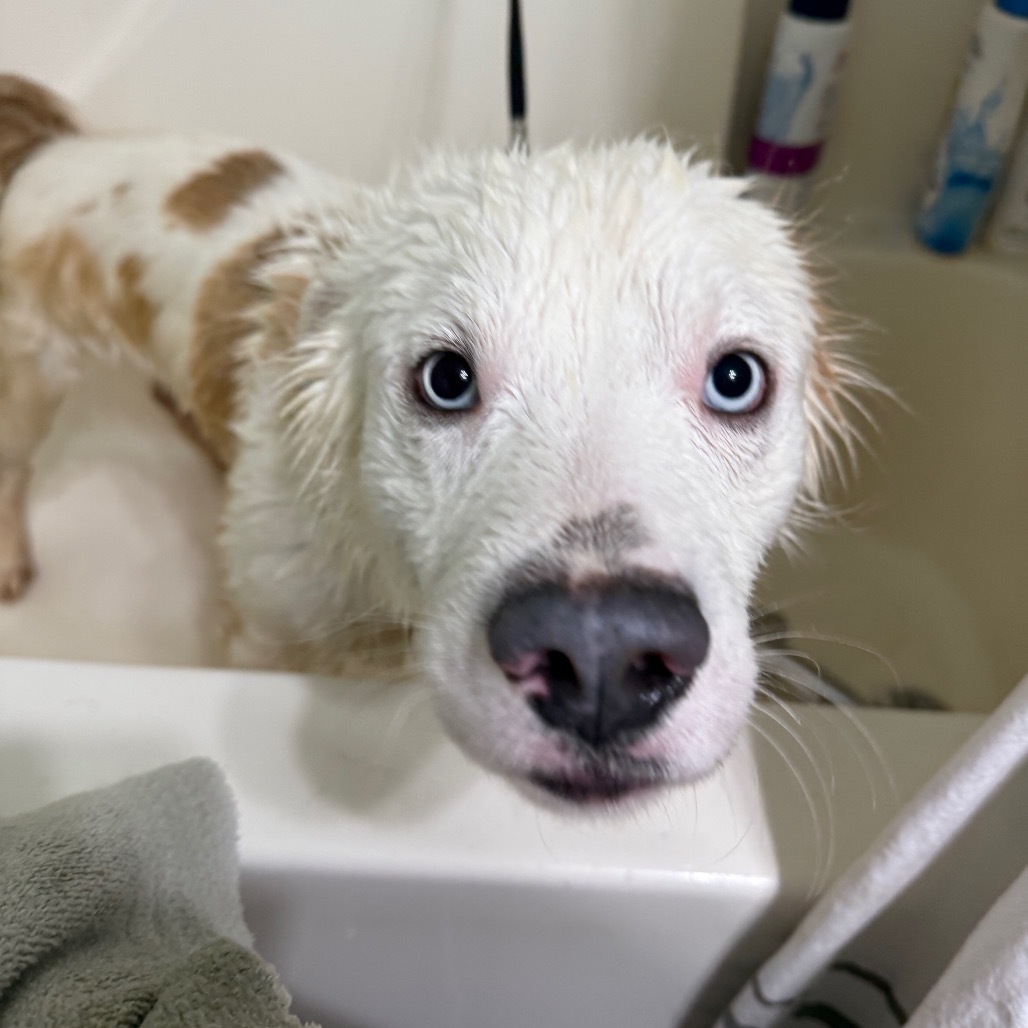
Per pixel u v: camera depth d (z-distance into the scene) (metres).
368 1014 0.84
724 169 1.48
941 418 1.48
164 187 1.28
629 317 0.65
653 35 1.42
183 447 1.73
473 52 1.47
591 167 0.72
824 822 0.70
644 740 0.56
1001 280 1.39
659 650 0.53
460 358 0.69
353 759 0.71
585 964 0.75
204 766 0.66
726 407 0.71
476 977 0.78
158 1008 0.51
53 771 0.70
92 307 1.36
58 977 0.55
